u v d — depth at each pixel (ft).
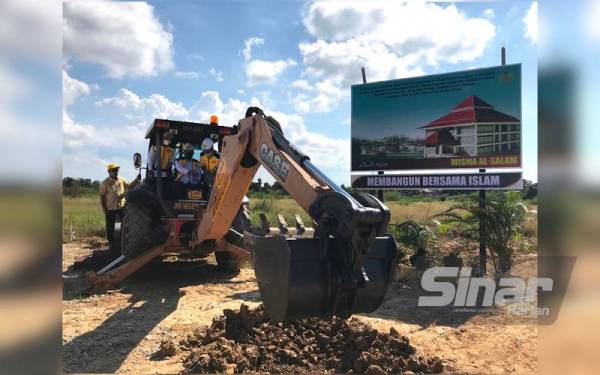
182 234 24.18
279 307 10.61
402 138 29.27
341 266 10.69
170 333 16.81
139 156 27.99
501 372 13.62
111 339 16.17
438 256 28.32
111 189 31.83
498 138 26.66
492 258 26.20
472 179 27.32
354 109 30.53
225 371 13.03
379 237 11.90
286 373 13.03
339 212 10.57
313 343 14.74
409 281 25.25
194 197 25.45
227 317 16.26
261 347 14.39
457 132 27.71
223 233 19.42
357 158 30.48
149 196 24.67
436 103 28.30
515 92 26.17
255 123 15.08
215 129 26.58
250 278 26.48
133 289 23.56
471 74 27.27
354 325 16.22
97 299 21.53
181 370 13.42
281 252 10.59
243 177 16.55
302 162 12.79
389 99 29.55
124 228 24.70
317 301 10.65
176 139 25.95
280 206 63.52
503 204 25.71
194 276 26.89
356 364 13.14
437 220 32.12
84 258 28.50
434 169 28.37
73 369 13.65
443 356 14.89
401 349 14.51
